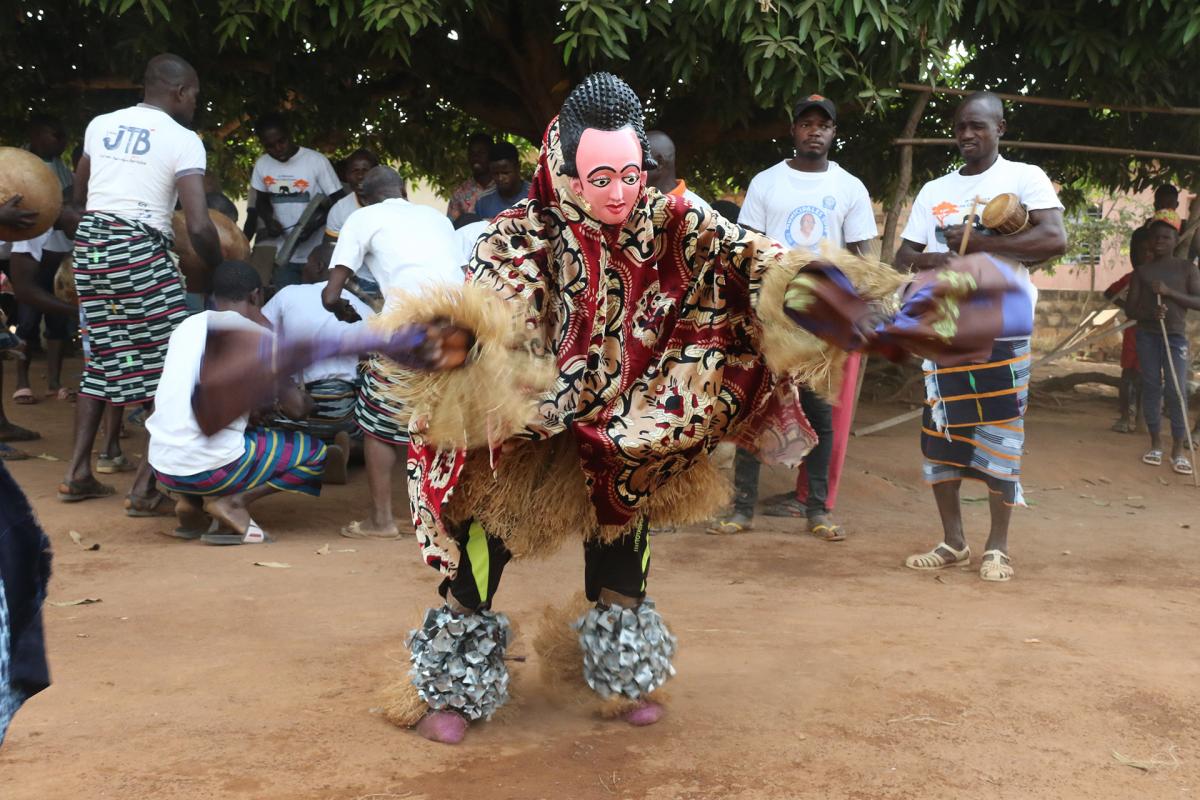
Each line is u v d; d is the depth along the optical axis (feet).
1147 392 30.35
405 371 9.14
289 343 7.41
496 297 9.37
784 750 10.59
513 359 9.29
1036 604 16.26
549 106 30.48
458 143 39.91
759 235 10.22
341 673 12.53
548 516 10.46
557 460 10.47
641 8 22.66
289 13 23.47
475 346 8.96
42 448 26.50
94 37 28.55
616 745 10.69
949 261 9.53
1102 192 41.88
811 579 17.67
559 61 29.66
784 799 9.54
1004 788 9.84
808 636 14.29
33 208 20.61
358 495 23.35
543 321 10.21
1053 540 21.31
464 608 10.85
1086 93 30.01
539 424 9.79
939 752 10.58
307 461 19.36
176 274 20.66
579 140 9.53
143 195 20.20
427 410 9.17
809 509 21.15
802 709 11.64
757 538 20.75
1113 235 60.90
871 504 24.40
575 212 9.95
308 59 30.81
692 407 10.22
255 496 19.49
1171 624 15.26
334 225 28.76
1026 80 30.63
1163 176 36.45
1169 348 29.50
